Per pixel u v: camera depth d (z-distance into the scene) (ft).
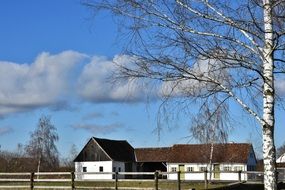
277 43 32.96
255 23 32.91
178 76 33.86
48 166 228.22
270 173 33.45
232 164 170.19
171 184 104.58
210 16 33.32
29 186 97.76
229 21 33.19
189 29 33.47
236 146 188.65
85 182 117.91
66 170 232.53
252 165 193.26
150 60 33.96
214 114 34.04
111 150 235.20
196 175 197.88
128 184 109.09
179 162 205.16
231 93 33.65
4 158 221.87
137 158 240.53
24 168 220.84
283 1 32.30
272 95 33.65
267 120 33.63
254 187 85.71
